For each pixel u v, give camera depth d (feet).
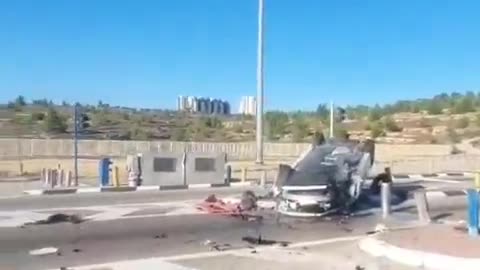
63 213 56.13
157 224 50.26
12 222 50.55
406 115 393.70
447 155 167.53
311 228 49.26
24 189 79.46
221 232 46.73
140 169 85.97
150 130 302.45
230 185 86.17
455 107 398.83
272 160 165.58
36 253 37.76
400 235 39.99
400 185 85.97
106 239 43.19
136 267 32.99
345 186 58.03
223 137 287.07
